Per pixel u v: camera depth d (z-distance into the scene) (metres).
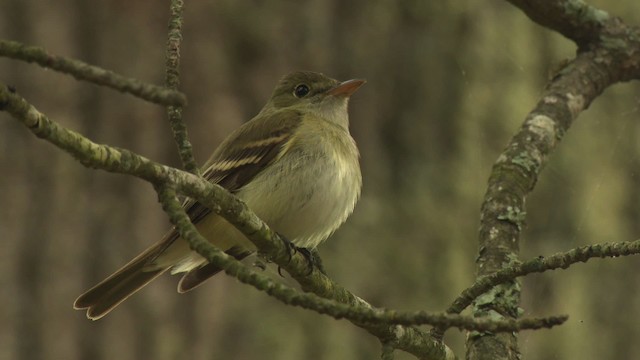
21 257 11.37
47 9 11.90
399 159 12.38
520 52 12.79
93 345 11.35
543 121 8.80
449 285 11.98
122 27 11.95
